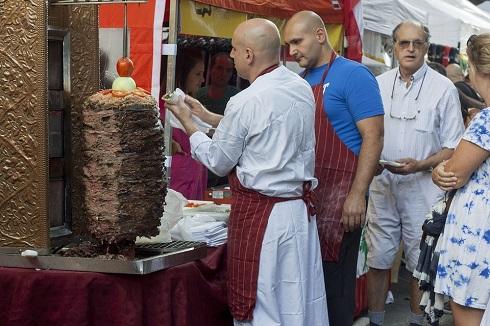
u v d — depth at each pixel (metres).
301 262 3.29
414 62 4.77
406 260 5.02
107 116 2.73
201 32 4.56
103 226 2.78
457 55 11.50
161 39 4.25
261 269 3.22
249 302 3.23
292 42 3.86
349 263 3.88
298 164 3.26
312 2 5.65
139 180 2.79
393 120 4.86
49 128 2.94
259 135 3.15
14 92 2.78
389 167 4.70
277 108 3.16
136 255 3.01
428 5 10.82
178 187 4.61
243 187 3.25
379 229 4.96
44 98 2.77
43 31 2.74
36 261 2.81
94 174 2.77
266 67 3.27
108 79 4.13
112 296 2.79
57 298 2.79
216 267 3.36
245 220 3.25
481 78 3.32
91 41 3.14
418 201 4.86
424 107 4.80
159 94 4.30
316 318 3.41
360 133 3.78
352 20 6.02
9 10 2.76
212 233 3.45
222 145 3.20
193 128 3.35
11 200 2.82
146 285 2.88
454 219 3.34
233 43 3.32
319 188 3.80
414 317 5.04
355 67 3.78
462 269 3.29
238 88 6.24
